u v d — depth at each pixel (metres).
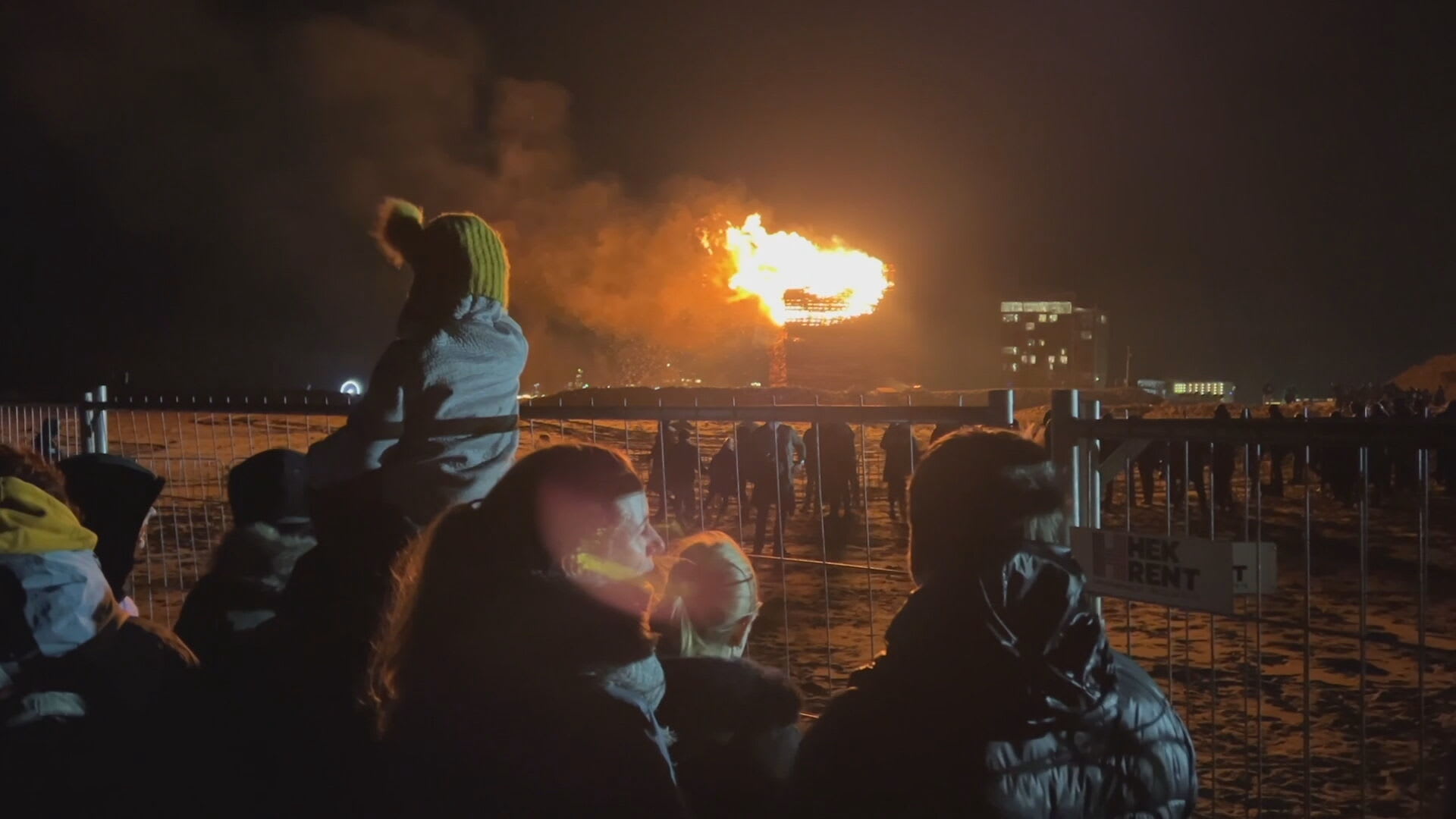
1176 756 2.13
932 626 2.05
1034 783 1.98
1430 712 6.24
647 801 1.97
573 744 1.96
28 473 2.95
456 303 3.52
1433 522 14.52
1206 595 3.03
